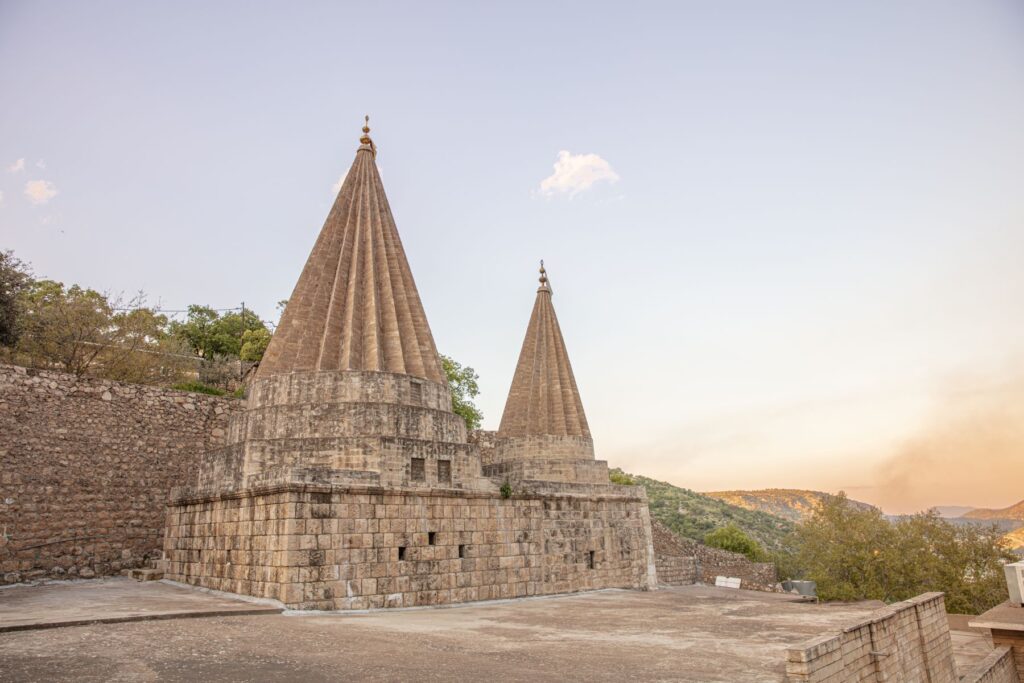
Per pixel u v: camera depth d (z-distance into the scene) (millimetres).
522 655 14477
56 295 38875
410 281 31578
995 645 26062
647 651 15633
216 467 25406
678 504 113562
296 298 29188
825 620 22625
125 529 28562
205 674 11469
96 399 28891
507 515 28281
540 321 40688
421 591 23922
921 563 49125
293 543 20766
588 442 38062
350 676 11781
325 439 24375
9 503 25547
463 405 54531
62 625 15180
